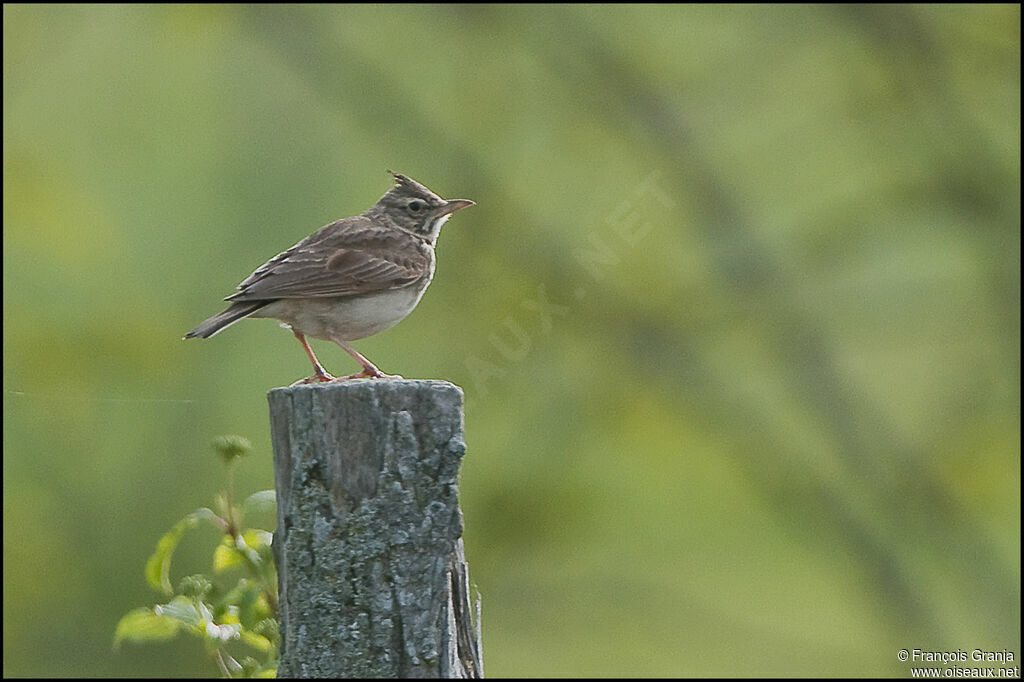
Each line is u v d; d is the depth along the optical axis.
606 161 16.50
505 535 14.74
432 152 16.44
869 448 17.20
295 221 15.90
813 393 17.27
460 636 5.93
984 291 17.09
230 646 8.33
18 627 14.64
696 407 16.36
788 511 17.78
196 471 15.08
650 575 18.12
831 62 16.69
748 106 16.70
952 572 17.16
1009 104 16.70
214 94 16.47
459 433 5.60
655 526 17.77
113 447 15.20
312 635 5.57
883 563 17.67
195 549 14.85
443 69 16.72
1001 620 16.77
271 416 5.73
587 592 17.53
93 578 14.93
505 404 15.56
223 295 15.42
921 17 16.47
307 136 16.45
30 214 15.02
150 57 16.41
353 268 8.62
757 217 16.95
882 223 16.75
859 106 16.62
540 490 14.95
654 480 17.00
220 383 15.30
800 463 17.59
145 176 15.88
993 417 16.66
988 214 16.73
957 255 17.23
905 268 17.30
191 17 15.41
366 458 5.55
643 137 16.53
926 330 17.12
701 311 16.47
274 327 15.44
